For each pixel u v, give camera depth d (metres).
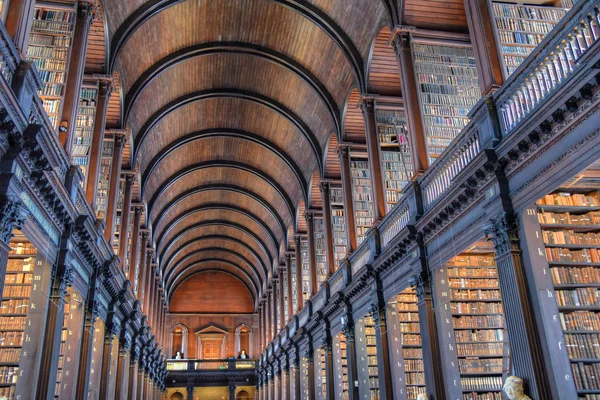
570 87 6.59
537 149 7.57
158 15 15.74
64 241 10.32
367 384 15.22
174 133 22.91
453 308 11.23
